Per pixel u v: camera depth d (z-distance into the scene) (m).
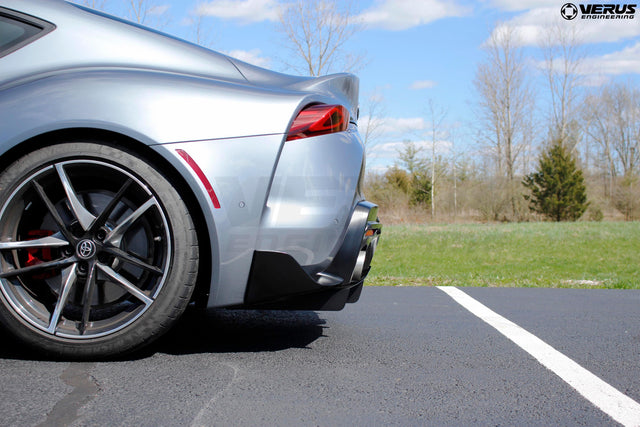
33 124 2.04
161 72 2.23
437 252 14.41
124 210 2.18
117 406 1.73
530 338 2.76
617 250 14.55
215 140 2.10
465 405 1.83
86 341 2.09
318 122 2.21
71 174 2.13
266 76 2.43
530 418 1.73
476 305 3.71
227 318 3.06
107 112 2.06
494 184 35.78
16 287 2.09
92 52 2.24
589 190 34.97
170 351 2.35
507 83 43.34
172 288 2.09
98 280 2.15
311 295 2.26
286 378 2.05
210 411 1.72
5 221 2.08
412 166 37.81
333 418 1.70
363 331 2.85
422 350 2.49
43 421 1.60
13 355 2.19
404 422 1.68
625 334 2.88
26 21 2.22
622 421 1.72
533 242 15.97
